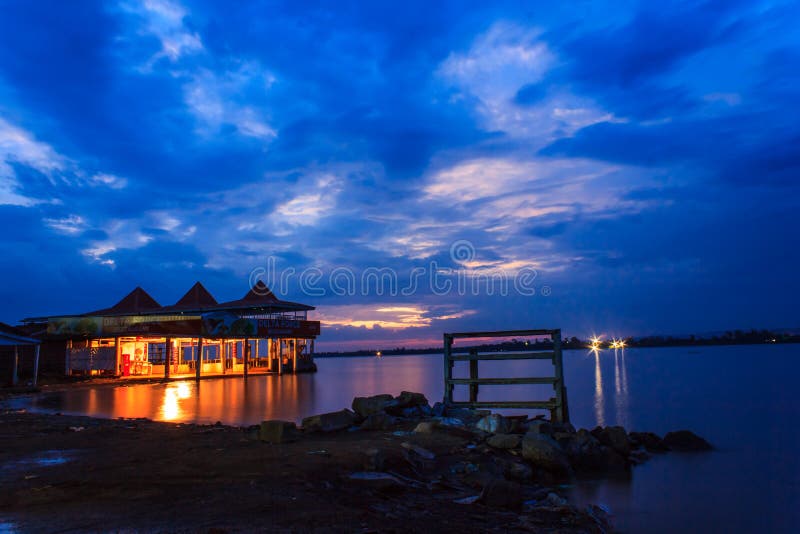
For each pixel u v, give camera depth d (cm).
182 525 504
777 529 794
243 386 3797
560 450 1102
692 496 972
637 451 1353
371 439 1068
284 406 2342
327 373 6550
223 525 507
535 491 891
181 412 2062
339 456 835
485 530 605
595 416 2202
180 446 951
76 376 4147
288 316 6012
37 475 721
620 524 810
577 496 955
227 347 5950
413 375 6019
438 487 794
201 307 5425
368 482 714
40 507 567
